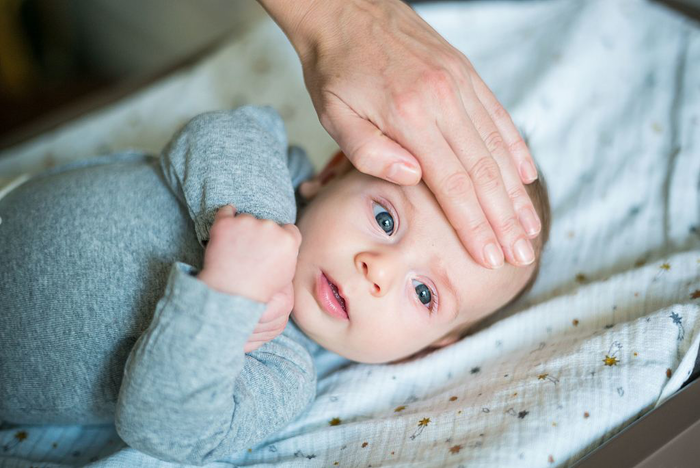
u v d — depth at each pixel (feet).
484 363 3.34
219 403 2.40
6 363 2.84
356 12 3.01
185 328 2.26
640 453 2.39
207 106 5.13
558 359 3.01
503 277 3.37
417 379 3.34
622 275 3.50
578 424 2.66
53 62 8.53
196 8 7.88
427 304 3.23
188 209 2.93
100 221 3.00
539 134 4.67
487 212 2.82
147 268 2.88
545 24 5.26
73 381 2.82
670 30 4.89
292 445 3.02
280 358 3.02
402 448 2.82
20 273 2.89
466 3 5.47
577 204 4.27
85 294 2.81
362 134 2.78
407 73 2.78
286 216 2.94
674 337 2.95
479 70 5.09
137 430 2.40
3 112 7.84
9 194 3.50
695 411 2.57
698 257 3.45
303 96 5.14
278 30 5.40
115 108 5.11
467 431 2.78
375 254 3.04
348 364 3.63
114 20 8.49
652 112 4.56
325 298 3.09
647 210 4.09
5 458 3.02
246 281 2.34
